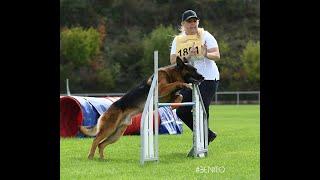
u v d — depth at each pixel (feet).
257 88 176.76
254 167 36.60
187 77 39.58
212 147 47.80
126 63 181.88
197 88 39.96
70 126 60.03
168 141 54.08
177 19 193.88
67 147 47.62
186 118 42.37
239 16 194.29
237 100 159.53
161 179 32.19
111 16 191.01
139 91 38.63
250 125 75.82
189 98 42.01
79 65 177.37
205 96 42.01
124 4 192.03
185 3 194.08
